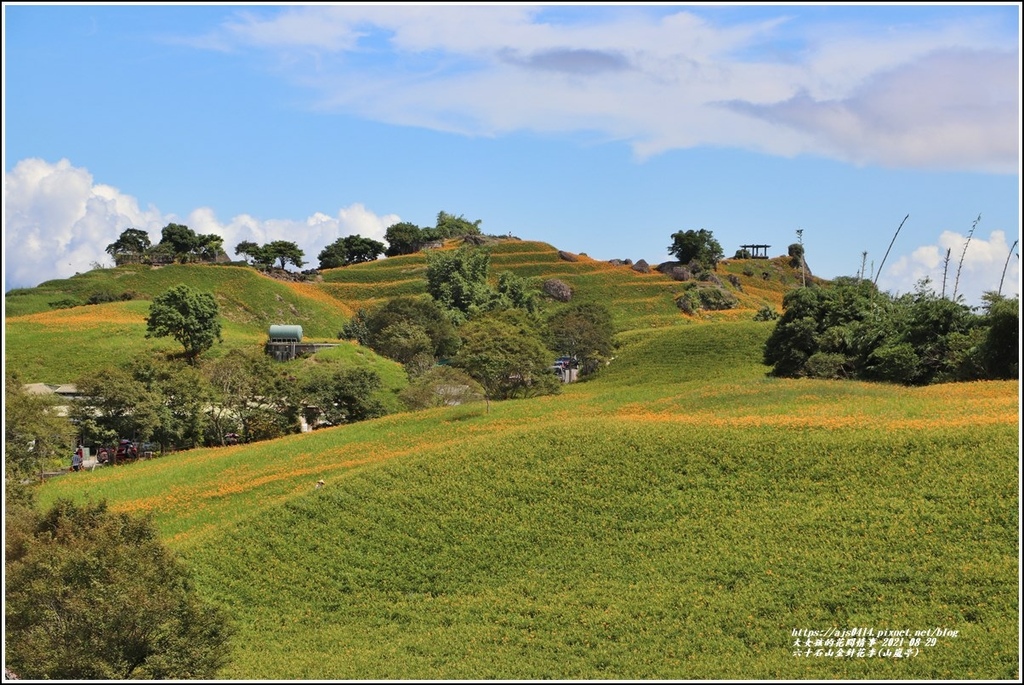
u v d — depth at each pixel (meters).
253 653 34.03
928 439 43.94
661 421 52.84
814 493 41.97
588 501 44.28
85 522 32.97
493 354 79.31
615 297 167.12
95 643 27.17
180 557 41.41
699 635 32.84
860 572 35.22
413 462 49.91
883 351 70.75
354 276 180.50
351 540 43.12
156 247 178.25
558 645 33.31
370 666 32.12
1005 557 34.31
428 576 40.09
